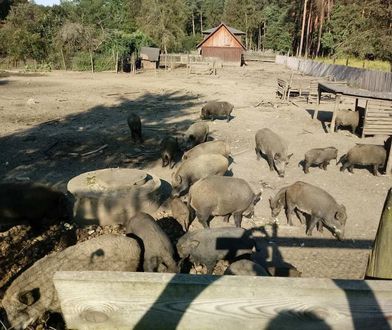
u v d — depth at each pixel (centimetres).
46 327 392
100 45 4075
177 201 813
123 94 2508
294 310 157
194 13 8988
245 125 1748
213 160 923
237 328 161
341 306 156
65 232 755
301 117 1936
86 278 158
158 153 1305
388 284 155
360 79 3127
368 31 3809
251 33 7919
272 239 772
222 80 3347
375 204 950
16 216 733
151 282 157
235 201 765
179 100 2330
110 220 789
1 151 1280
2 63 4219
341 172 1171
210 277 159
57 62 4150
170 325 162
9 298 423
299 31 6144
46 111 1927
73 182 851
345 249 741
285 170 1185
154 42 5103
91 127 1625
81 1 5319
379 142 1519
